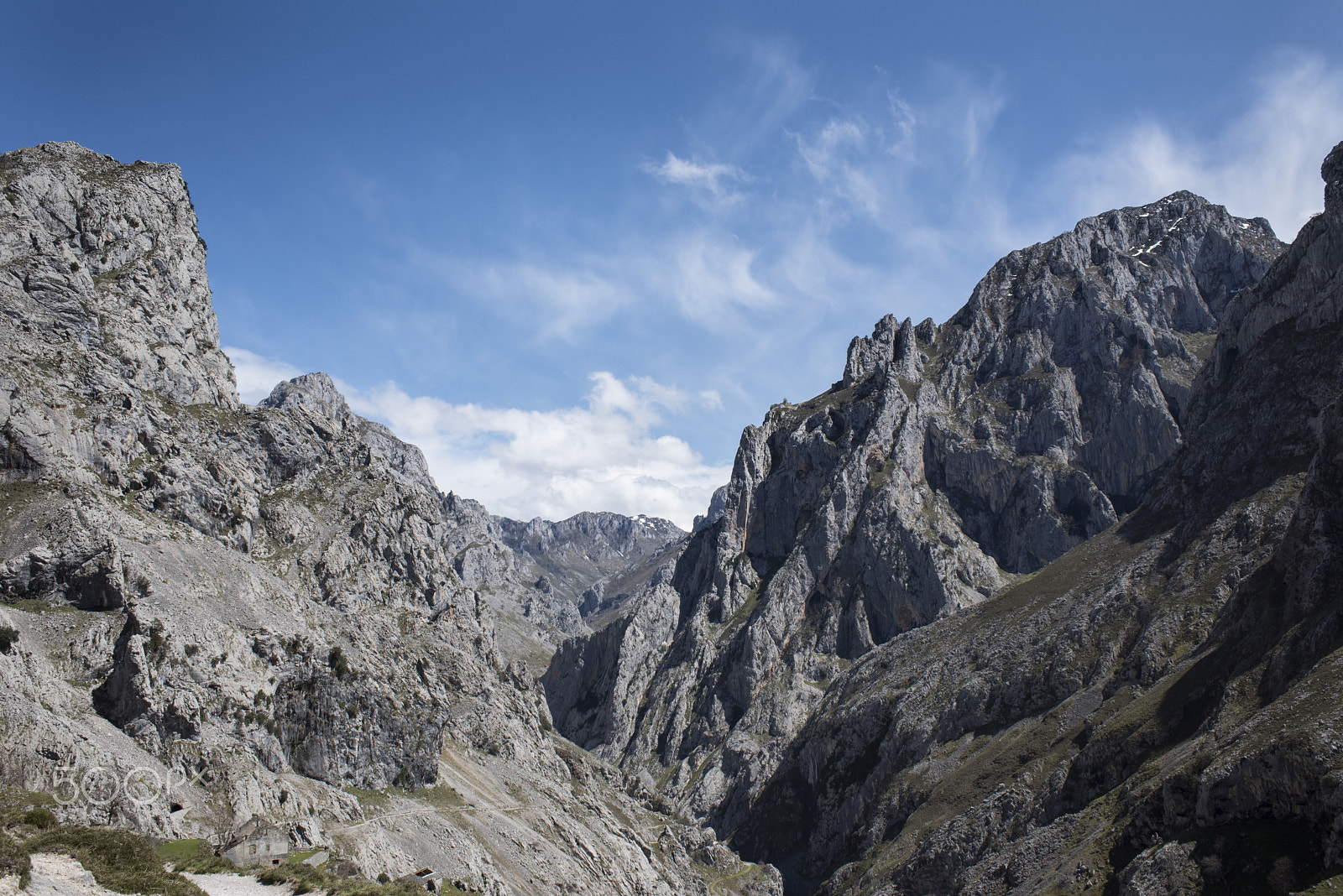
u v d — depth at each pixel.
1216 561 177.62
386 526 199.38
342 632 154.25
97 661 104.75
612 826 185.38
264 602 137.75
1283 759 104.00
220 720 111.75
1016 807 159.88
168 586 119.50
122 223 176.25
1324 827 98.25
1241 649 141.00
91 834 64.31
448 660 189.50
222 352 195.88
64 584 111.50
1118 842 124.88
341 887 78.62
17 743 83.12
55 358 141.62
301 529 178.38
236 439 178.50
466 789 153.62
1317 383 187.25
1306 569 136.38
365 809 124.31
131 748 96.69
